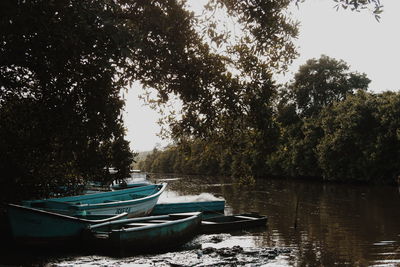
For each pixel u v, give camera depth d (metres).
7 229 12.68
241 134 9.17
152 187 22.06
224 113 8.73
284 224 16.66
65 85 8.67
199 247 12.61
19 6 6.91
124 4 7.84
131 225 12.79
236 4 8.20
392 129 37.12
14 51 7.61
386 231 14.41
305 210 21.08
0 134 10.97
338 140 42.50
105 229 12.59
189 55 8.34
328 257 10.86
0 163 11.51
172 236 12.50
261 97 8.51
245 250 11.69
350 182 44.25
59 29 6.96
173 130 9.20
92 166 12.47
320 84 57.34
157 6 7.77
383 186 38.00
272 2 8.02
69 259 10.76
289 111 55.91
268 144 8.96
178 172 102.62
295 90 57.16
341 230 14.95
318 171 48.88
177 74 8.29
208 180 60.09
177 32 7.89
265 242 13.11
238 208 22.44
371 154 37.97
